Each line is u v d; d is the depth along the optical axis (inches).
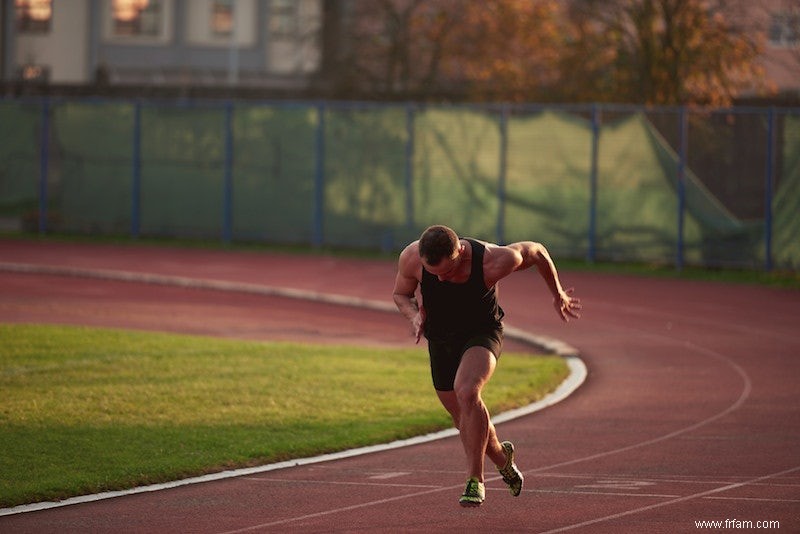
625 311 1641.2
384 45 3260.3
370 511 679.1
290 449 829.2
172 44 4793.3
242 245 2420.0
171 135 2487.7
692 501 697.6
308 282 1924.2
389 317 1571.1
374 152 2319.1
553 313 1616.6
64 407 940.0
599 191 2142.0
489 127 2219.5
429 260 623.8
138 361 1150.3
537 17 3036.4
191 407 956.0
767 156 2006.6
